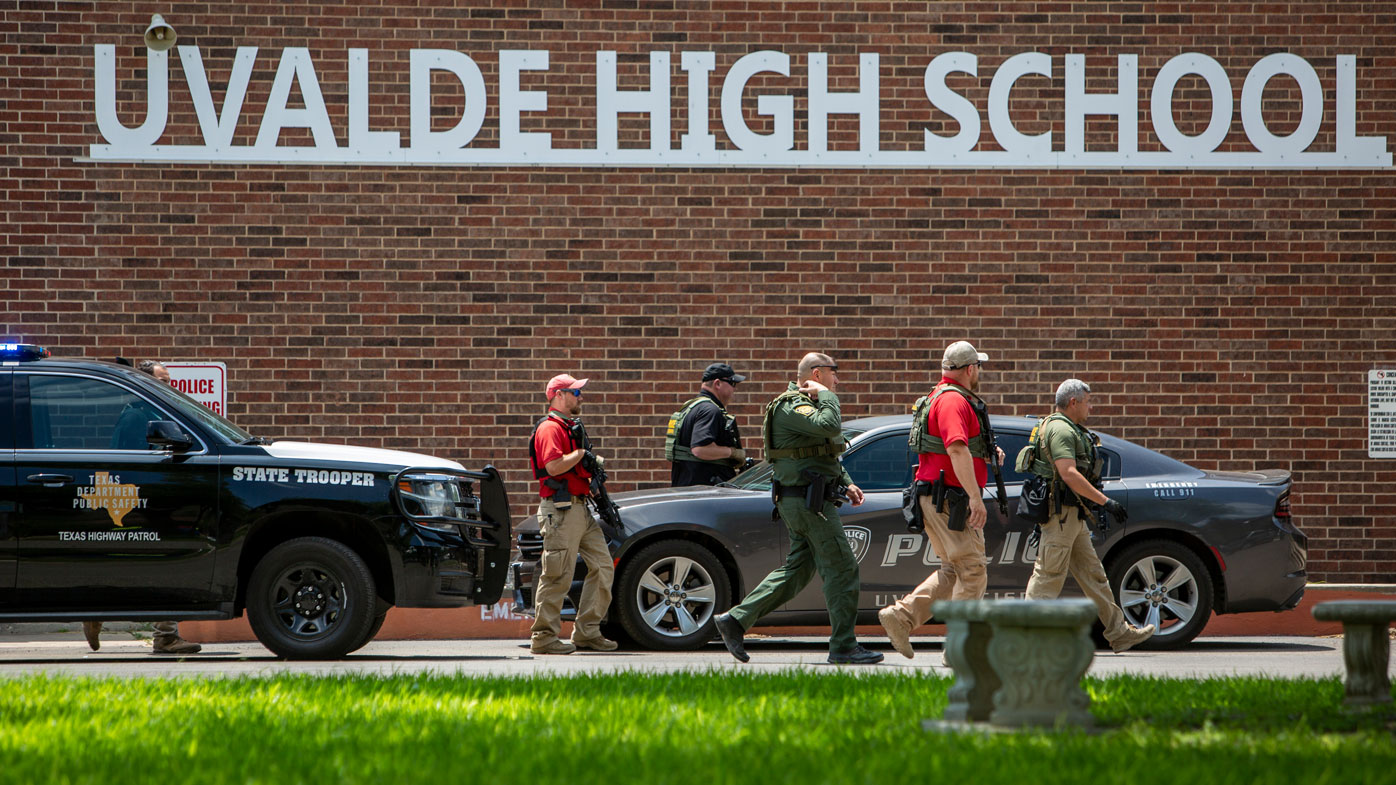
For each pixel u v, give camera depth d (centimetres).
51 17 3556
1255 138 3684
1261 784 1156
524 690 1816
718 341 3625
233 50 3588
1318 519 3644
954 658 1500
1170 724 1504
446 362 3588
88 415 2428
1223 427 3650
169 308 3556
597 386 3603
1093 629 2867
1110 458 2880
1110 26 3669
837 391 3628
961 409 2330
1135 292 3650
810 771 1222
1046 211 3650
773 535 2792
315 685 1841
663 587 2784
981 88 3659
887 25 3653
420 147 3603
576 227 3619
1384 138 3656
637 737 1419
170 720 1539
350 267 3588
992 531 2808
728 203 3634
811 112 3647
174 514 2386
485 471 2656
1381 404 3653
